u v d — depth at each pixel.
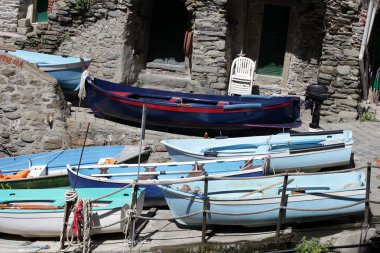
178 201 10.16
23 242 10.55
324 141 12.15
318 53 15.51
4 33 16.72
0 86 13.59
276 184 10.34
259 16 15.76
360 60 14.29
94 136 13.65
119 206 10.08
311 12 15.32
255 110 13.06
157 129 13.77
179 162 11.63
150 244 10.02
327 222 10.51
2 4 16.88
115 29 15.55
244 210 10.02
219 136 13.01
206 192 9.97
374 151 12.85
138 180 10.34
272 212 10.06
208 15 14.77
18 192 11.05
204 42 14.90
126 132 13.54
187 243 10.01
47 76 13.54
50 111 13.56
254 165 11.42
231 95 14.37
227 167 11.66
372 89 15.88
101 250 9.93
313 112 13.27
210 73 14.95
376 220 10.38
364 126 14.38
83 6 15.55
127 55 15.76
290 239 10.09
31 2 17.16
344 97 14.64
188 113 13.26
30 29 16.98
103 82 14.30
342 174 10.78
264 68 16.03
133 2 15.40
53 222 10.27
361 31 14.33
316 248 9.88
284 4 15.55
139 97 14.34
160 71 16.44
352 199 10.08
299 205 10.02
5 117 13.70
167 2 16.22
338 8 14.28
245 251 9.95
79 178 11.22
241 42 15.84
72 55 15.99
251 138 12.51
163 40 16.42
